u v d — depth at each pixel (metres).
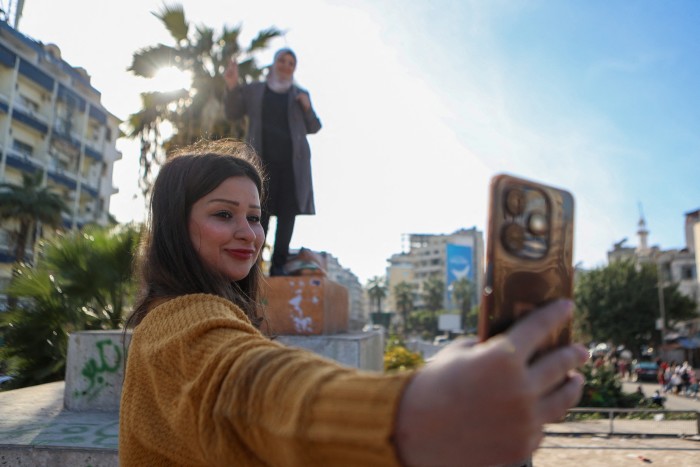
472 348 0.55
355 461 0.53
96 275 7.54
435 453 0.49
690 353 40.81
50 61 35.06
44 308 7.39
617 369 36.88
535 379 0.52
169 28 13.88
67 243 7.84
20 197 27.38
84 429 3.57
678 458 6.87
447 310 97.38
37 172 29.02
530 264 0.68
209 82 13.69
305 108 5.61
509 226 0.67
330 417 0.55
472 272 103.69
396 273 130.62
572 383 0.57
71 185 36.81
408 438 0.50
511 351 0.49
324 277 5.19
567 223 0.74
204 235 1.22
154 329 0.99
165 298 1.16
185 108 14.15
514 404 0.48
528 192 0.70
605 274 42.62
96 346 4.32
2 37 31.81
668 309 40.91
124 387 1.06
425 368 0.54
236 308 1.04
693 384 26.52
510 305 0.65
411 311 106.31
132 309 1.27
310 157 5.64
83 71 38.56
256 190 1.32
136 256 1.40
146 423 0.93
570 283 0.72
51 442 3.22
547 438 8.34
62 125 36.00
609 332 41.25
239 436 0.69
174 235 1.22
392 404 0.51
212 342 0.83
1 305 8.29
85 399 4.25
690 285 49.75
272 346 0.76
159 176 1.30
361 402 0.54
